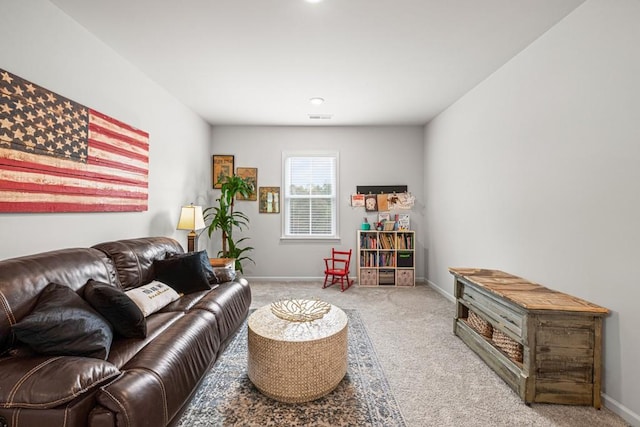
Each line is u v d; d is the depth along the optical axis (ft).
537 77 8.18
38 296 5.08
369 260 15.87
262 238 16.85
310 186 17.06
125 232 9.49
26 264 5.29
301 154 16.81
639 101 5.59
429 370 7.50
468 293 9.00
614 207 6.05
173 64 9.74
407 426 5.57
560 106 7.39
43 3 6.57
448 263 13.69
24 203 6.16
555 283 7.52
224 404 6.15
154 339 5.76
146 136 10.41
